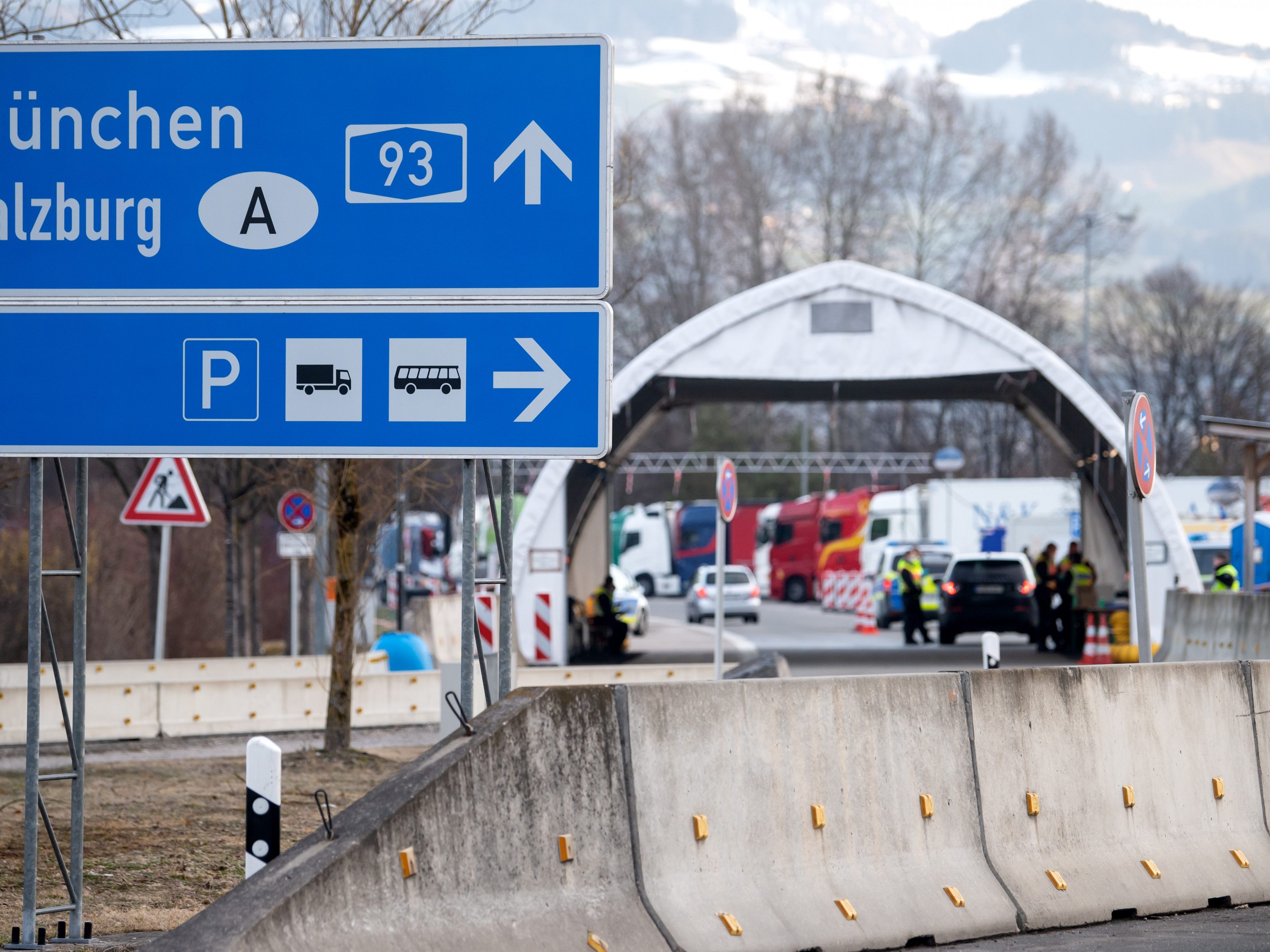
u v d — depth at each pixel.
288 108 26.53
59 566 98.94
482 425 26.05
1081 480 118.31
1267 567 130.38
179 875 32.69
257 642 104.19
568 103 26.14
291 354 26.27
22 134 26.77
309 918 19.70
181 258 26.53
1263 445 101.69
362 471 51.88
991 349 95.81
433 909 20.97
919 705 27.48
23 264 26.66
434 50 26.34
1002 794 28.20
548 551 93.44
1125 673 30.80
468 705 25.69
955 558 110.44
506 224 26.17
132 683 61.44
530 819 22.34
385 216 26.30
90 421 26.31
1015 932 27.11
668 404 114.94
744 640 126.31
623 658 103.12
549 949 21.75
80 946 25.02
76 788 25.95
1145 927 28.36
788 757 25.55
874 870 26.06
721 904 23.95
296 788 45.19
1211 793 31.66
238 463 81.88
